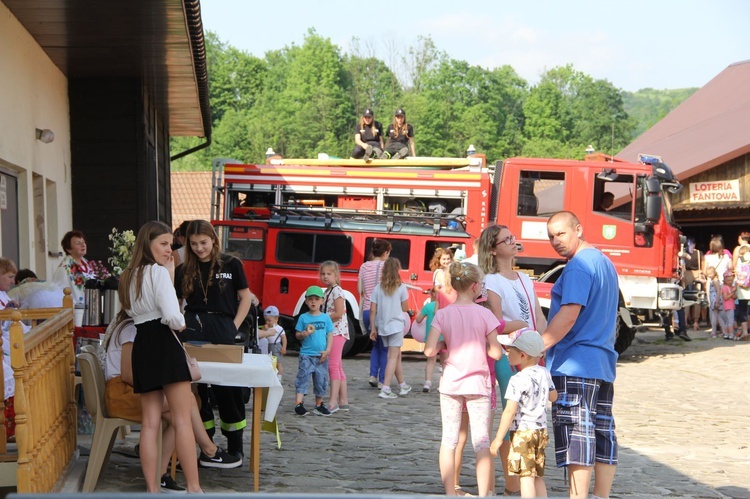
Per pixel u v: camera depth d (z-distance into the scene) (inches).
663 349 848.9
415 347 732.7
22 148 543.2
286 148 3961.6
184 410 261.9
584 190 762.8
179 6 499.5
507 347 260.8
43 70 624.7
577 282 250.7
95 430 270.1
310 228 730.8
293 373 625.6
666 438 420.8
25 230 553.9
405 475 322.7
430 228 727.7
